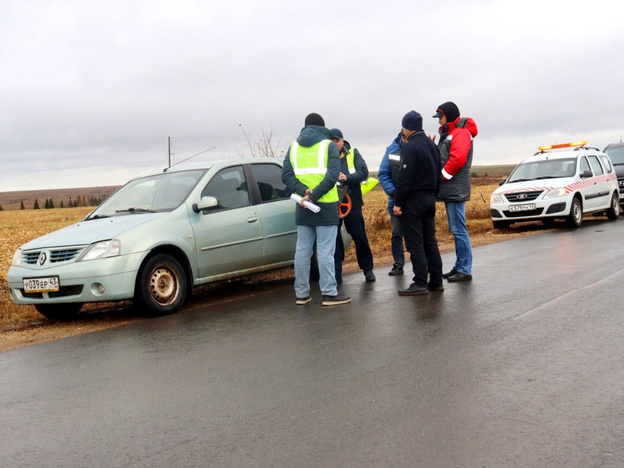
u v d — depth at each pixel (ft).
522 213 51.49
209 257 26.30
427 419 11.82
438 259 25.11
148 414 13.08
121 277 23.41
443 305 22.12
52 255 24.41
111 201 28.86
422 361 15.47
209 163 28.58
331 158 23.32
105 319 25.23
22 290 25.03
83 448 11.56
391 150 29.86
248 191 28.50
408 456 10.30
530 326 18.37
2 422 13.29
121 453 11.21
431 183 24.56
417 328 18.90
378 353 16.40
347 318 21.02
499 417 11.75
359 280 29.78
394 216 30.40
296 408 12.79
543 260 31.78
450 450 10.44
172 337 20.13
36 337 22.70
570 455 10.07
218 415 12.71
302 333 19.27
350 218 28.35
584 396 12.59
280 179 30.30
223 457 10.71
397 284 27.71
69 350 19.62
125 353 18.48
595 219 60.90
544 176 53.98
